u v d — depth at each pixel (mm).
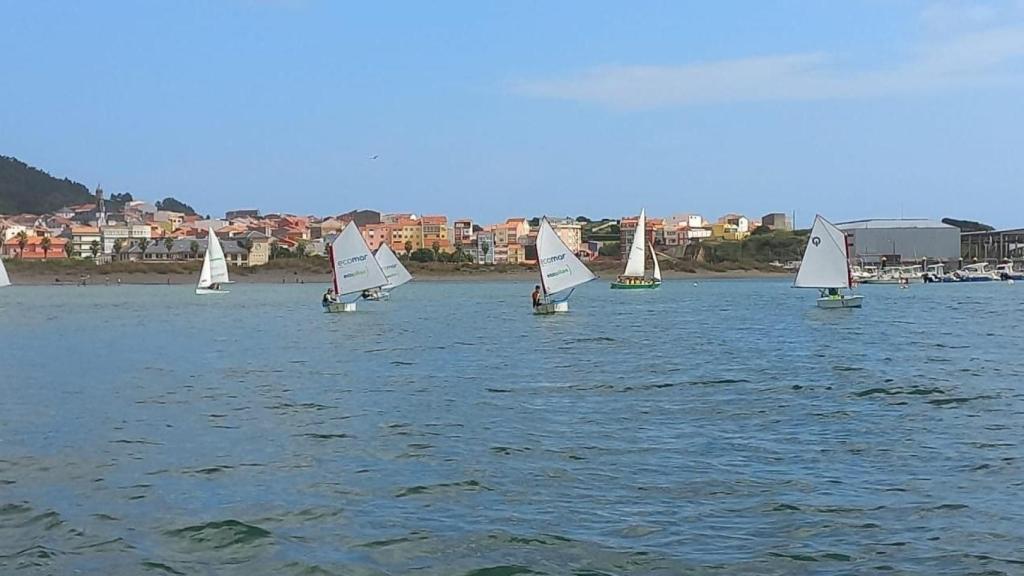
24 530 16078
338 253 92625
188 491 18641
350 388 35000
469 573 13797
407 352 50625
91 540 15477
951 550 14414
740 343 54406
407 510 17047
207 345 56781
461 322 77500
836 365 40688
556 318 82438
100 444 23703
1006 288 169750
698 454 21609
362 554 14656
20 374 40938
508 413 28234
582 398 31438
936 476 19047
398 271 120375
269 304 117812
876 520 16031
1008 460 20328
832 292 93312
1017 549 14422
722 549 14641
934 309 93062
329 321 80562
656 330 66625
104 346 56656
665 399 30906
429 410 29031
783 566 13867
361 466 20766
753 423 25734
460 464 20828
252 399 32125
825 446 22281
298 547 15016
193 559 14539
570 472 19891
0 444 23781
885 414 26859
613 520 16250
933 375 36219
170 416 28359
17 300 135125
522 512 16812
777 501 17297
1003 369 38375
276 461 21391
